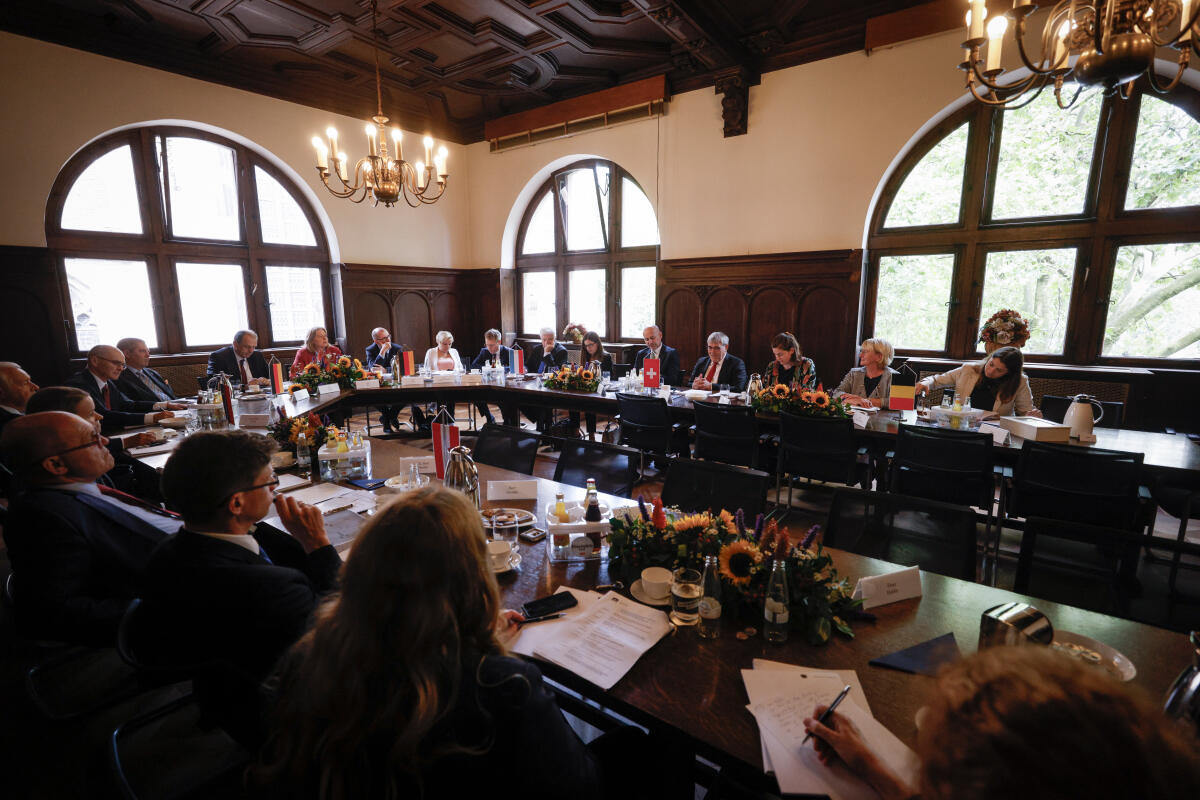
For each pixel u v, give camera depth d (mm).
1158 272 4336
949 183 4961
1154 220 4277
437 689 640
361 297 6906
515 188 7332
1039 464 2465
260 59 5461
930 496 2842
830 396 3420
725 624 1274
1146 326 4430
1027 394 3371
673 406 3941
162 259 5477
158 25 4773
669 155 6074
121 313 5305
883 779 785
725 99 5473
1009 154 4703
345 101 6367
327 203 6438
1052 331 4754
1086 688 430
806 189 5344
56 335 4840
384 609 647
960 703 469
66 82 4645
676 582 1281
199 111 5371
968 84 2094
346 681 627
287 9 4336
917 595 1396
